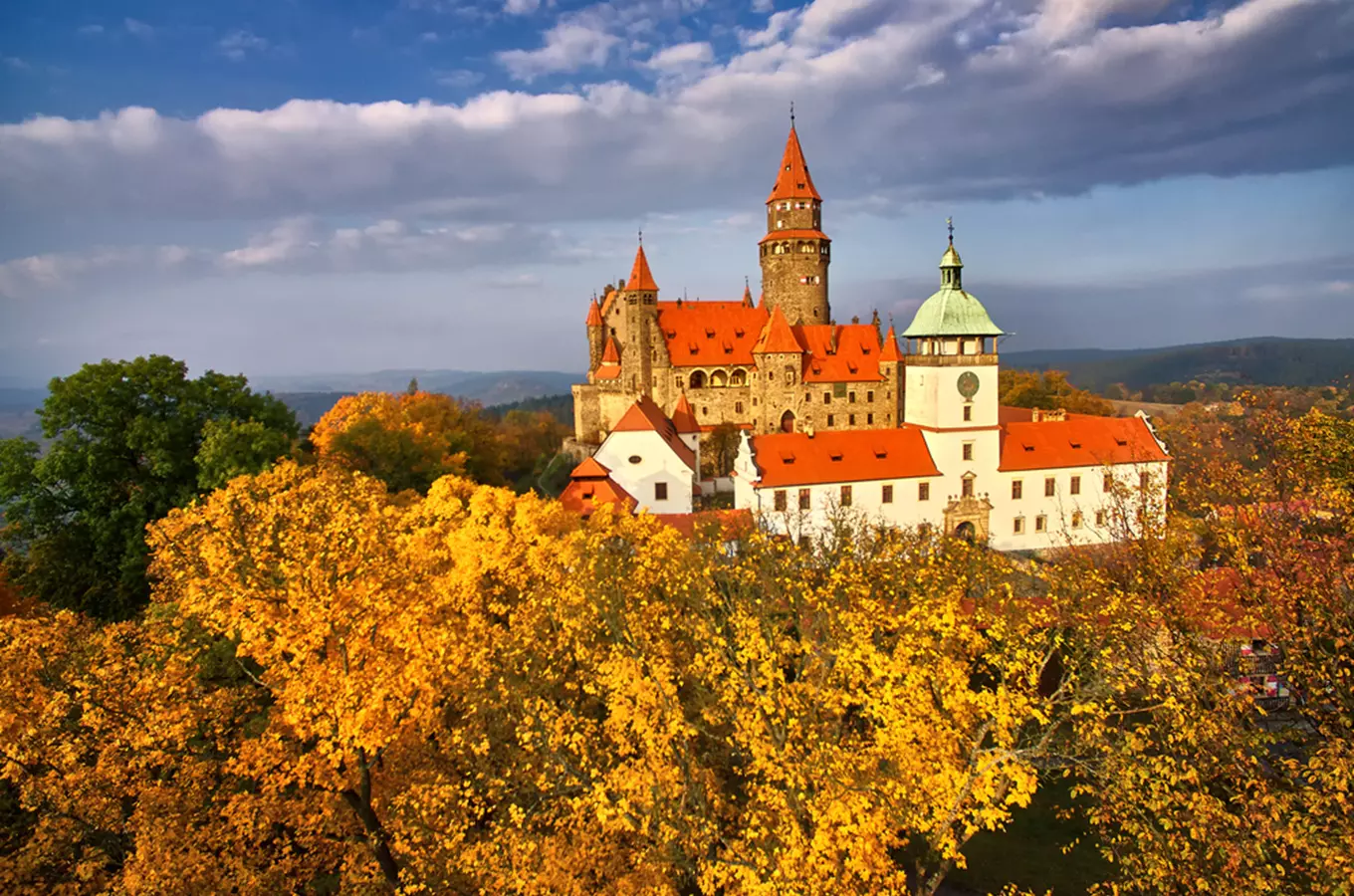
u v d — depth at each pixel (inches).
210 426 2140.7
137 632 1101.7
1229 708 862.5
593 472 2662.4
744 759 1250.6
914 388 3038.9
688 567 1439.5
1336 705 865.5
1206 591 1074.7
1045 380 5816.9
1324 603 876.6
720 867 872.9
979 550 1555.1
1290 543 930.7
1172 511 1391.5
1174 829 931.3
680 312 4675.2
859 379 4461.1
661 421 3447.3
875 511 2844.5
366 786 1010.1
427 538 1638.8
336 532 1063.0
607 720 1136.2
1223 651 941.2
